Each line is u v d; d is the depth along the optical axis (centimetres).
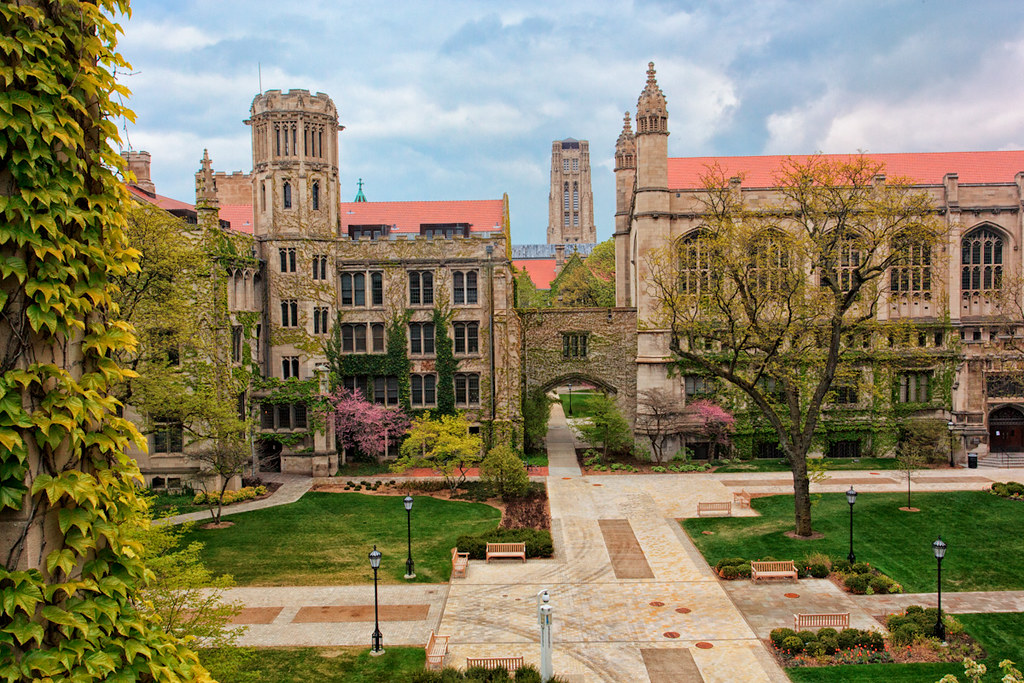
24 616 822
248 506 4422
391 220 6272
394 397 5703
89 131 948
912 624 2558
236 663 2119
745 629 2684
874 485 4731
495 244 5650
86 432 916
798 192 3869
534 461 5678
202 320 4612
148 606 1110
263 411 5394
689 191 5634
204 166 4684
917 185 5562
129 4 998
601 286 10375
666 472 5294
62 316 875
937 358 5553
